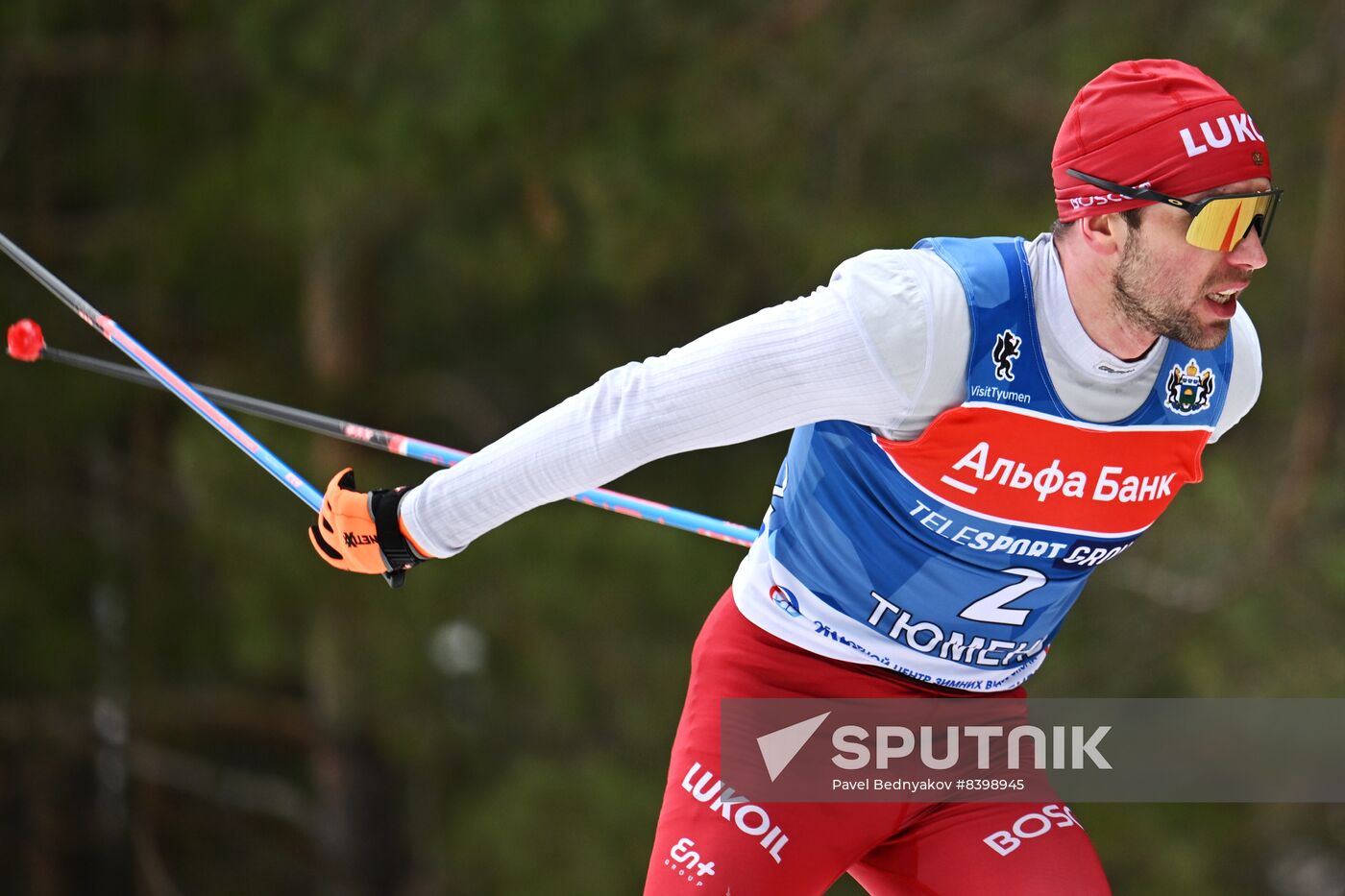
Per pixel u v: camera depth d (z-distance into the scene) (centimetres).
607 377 802
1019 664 888
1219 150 721
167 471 3253
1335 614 2734
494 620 2894
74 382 3011
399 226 3008
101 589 3312
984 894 845
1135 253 732
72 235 3094
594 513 2895
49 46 2883
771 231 2788
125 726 3484
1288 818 2980
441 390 3531
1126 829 2862
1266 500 2870
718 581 2858
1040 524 789
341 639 2950
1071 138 749
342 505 875
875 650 859
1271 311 2911
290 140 2581
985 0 2745
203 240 2908
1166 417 771
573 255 2803
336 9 2525
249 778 3934
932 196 2759
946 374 748
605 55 2569
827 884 888
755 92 2630
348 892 3619
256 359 3216
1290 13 2523
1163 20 2595
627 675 2870
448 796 3397
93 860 3944
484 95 2472
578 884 2880
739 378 761
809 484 845
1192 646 2806
